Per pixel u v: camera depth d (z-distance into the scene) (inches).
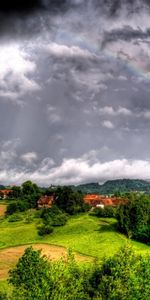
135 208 5201.8
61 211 6998.0
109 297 1667.1
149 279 1749.5
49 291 1579.7
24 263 1996.8
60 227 5895.7
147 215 5147.6
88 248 4379.9
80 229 5644.7
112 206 6860.2
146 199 5423.2
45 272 1734.7
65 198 7406.5
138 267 1833.2
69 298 1612.9
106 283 1728.6
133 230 4995.1
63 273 1672.0
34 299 1572.3
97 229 5536.4
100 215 6530.5
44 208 7568.9
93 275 1879.9
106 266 1899.6
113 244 4542.3
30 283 1768.0
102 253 4136.3
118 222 5305.1
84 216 6628.9
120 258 1859.0
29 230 5816.9
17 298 1633.9
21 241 5447.8
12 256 3964.1
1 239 5506.9
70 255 1895.9
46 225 5846.5
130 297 1664.6
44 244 4621.1
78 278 1809.8
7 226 6441.9
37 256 2028.8
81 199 7440.9
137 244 4739.2
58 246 4500.5
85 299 1692.9
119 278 1718.8
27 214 7386.8
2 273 3176.7
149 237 4788.4
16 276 1980.8
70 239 4874.5
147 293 1694.1
